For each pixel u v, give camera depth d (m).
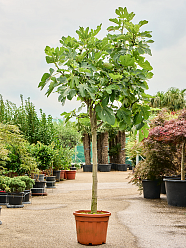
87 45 3.46
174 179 7.38
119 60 3.28
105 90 3.17
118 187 11.76
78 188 11.77
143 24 3.38
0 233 4.09
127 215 5.70
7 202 7.35
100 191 10.31
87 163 23.91
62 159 16.05
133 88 3.15
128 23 3.32
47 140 14.16
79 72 3.01
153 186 8.21
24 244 3.53
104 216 3.53
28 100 14.52
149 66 3.29
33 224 4.78
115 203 7.38
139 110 3.38
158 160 7.96
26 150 9.39
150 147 8.09
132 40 3.34
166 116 8.71
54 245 3.50
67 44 3.48
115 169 24.86
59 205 7.13
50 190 11.02
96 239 3.54
